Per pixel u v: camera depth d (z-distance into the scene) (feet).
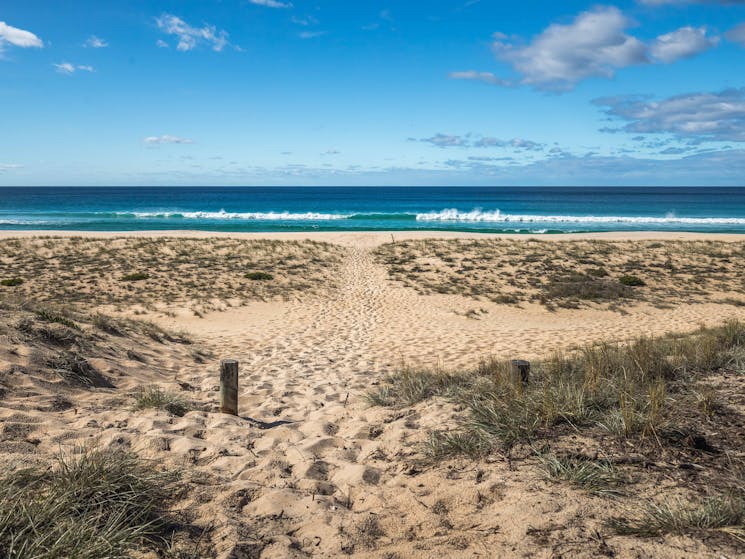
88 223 186.91
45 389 19.58
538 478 11.98
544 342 42.19
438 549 9.43
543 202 385.91
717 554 8.49
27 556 8.39
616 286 73.05
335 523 10.73
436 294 69.36
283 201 396.98
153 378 26.05
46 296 59.98
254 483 12.74
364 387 26.68
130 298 61.05
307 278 78.33
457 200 423.23
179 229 175.22
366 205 338.54
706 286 75.36
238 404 22.95
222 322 51.67
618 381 18.19
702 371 19.94
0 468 11.93
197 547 9.68
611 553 8.77
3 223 183.73
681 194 625.00
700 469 11.80
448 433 15.52
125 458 12.78
